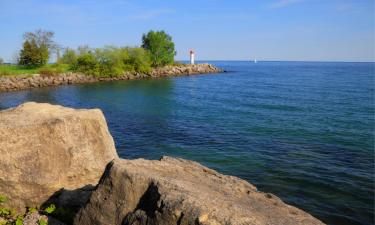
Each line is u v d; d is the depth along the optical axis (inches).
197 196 286.8
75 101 2217.0
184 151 1045.2
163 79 4178.2
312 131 1295.5
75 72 3782.0
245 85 3459.6
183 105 2033.7
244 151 1036.5
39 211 410.0
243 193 373.7
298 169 878.4
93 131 471.2
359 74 5708.7
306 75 5359.3
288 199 713.0
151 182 313.3
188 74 5187.0
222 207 278.7
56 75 3447.3
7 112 477.1
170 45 5019.7
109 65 4025.6
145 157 998.4
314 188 765.3
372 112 1748.3
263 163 925.8
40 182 410.6
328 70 7504.9
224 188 369.7
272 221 279.4
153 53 4886.8
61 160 429.7
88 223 340.2
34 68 3826.3
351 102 2144.4
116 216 320.5
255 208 310.7
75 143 445.4
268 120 1524.4
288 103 2107.5
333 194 735.7
